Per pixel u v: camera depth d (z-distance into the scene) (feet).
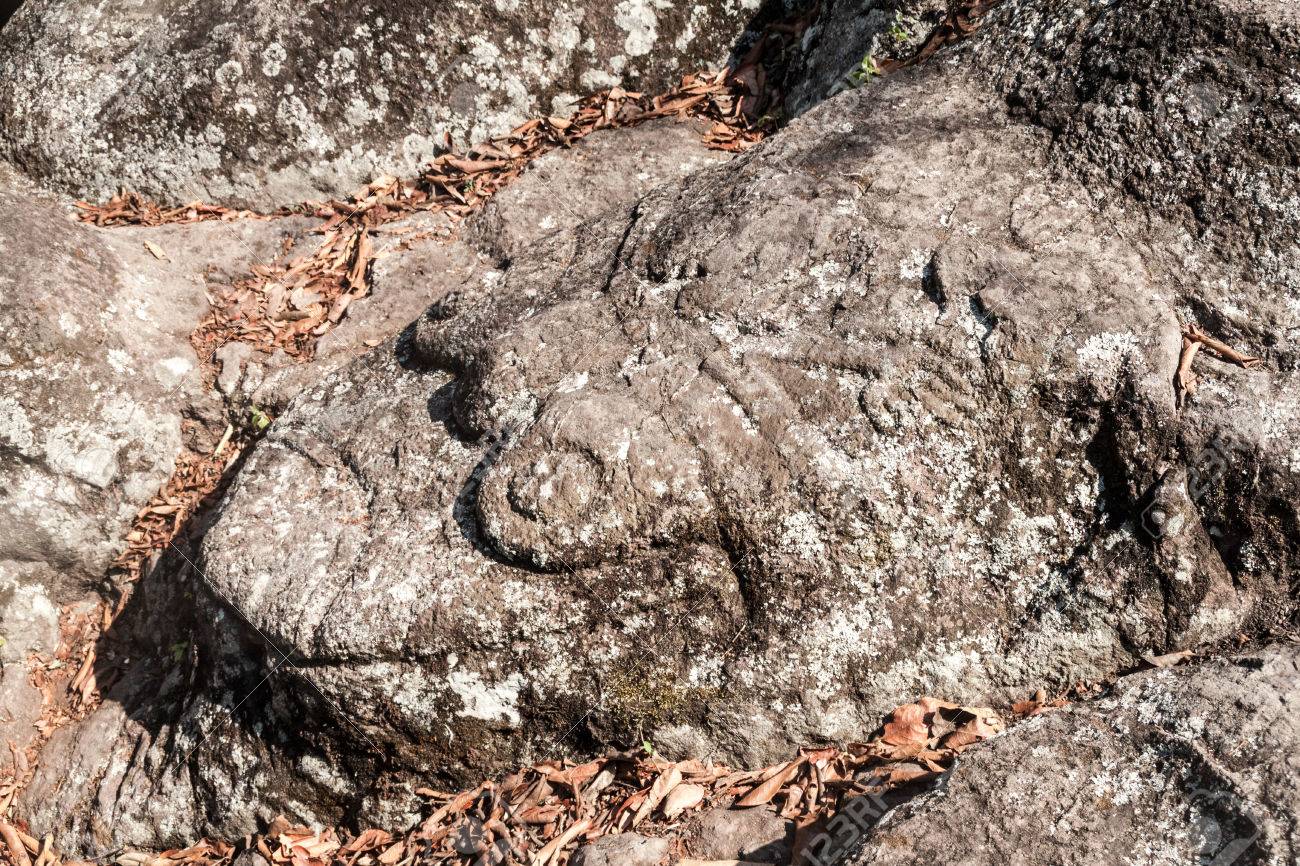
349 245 15.46
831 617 9.91
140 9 16.90
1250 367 9.70
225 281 15.33
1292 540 9.31
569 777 10.39
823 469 9.78
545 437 10.02
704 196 11.82
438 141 16.21
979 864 7.64
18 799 12.47
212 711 11.34
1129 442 9.51
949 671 9.86
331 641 10.06
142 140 16.14
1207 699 8.32
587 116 16.21
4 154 16.63
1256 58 10.24
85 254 14.46
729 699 10.05
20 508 13.39
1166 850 7.55
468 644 10.05
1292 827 7.28
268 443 12.01
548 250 12.42
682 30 16.33
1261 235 10.02
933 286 10.17
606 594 10.01
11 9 22.86
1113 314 9.70
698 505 9.80
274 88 15.83
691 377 10.19
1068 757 8.27
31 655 13.56
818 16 15.58
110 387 13.88
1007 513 9.80
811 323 10.30
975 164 11.05
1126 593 9.57
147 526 13.93
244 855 11.05
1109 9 11.19
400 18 15.70
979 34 12.34
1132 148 10.55
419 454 11.05
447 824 10.49
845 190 11.04
